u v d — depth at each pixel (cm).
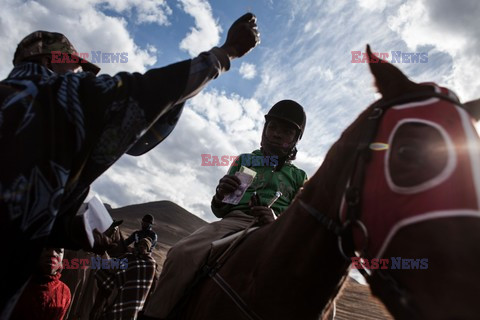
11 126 129
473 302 93
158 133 193
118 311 383
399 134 124
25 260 129
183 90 160
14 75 151
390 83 143
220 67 174
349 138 154
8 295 129
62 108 138
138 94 150
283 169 298
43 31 170
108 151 145
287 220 185
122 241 419
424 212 108
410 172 116
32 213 128
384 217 120
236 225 263
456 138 114
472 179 107
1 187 122
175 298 230
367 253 127
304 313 168
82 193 158
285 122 295
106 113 144
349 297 1488
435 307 100
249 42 184
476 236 100
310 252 165
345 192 140
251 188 288
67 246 174
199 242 250
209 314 198
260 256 191
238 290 193
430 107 125
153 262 416
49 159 131
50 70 164
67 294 369
